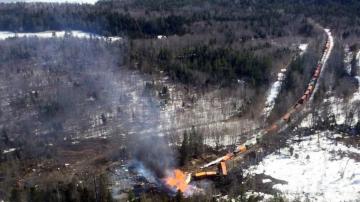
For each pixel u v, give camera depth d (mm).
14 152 135125
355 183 113562
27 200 105562
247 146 133750
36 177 121250
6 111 162000
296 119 150125
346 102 160125
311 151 130375
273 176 117750
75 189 107312
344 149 131000
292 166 122688
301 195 107312
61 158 132500
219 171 118125
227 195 107375
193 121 154000
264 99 169500
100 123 154250
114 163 127000
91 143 141500
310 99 165500
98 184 111250
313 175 117875
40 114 159625
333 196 107312
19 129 150625
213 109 163750
